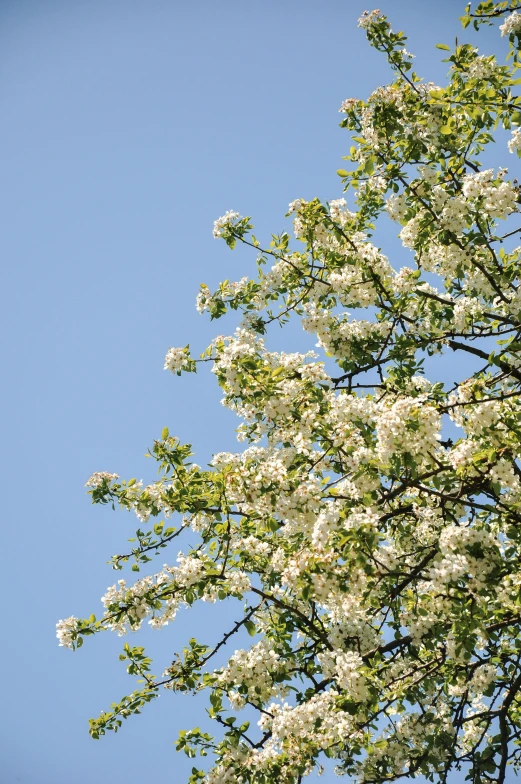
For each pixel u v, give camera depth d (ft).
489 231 32.50
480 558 22.99
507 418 24.13
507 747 25.75
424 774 26.50
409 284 30.89
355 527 22.25
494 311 32.32
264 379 25.67
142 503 29.17
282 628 29.63
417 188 30.58
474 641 22.70
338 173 31.86
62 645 28.17
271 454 26.86
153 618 28.53
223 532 29.04
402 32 31.63
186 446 28.53
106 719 29.55
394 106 30.53
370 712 25.04
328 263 31.91
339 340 31.14
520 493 26.20
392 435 22.56
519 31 30.40
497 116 31.68
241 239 33.45
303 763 23.95
